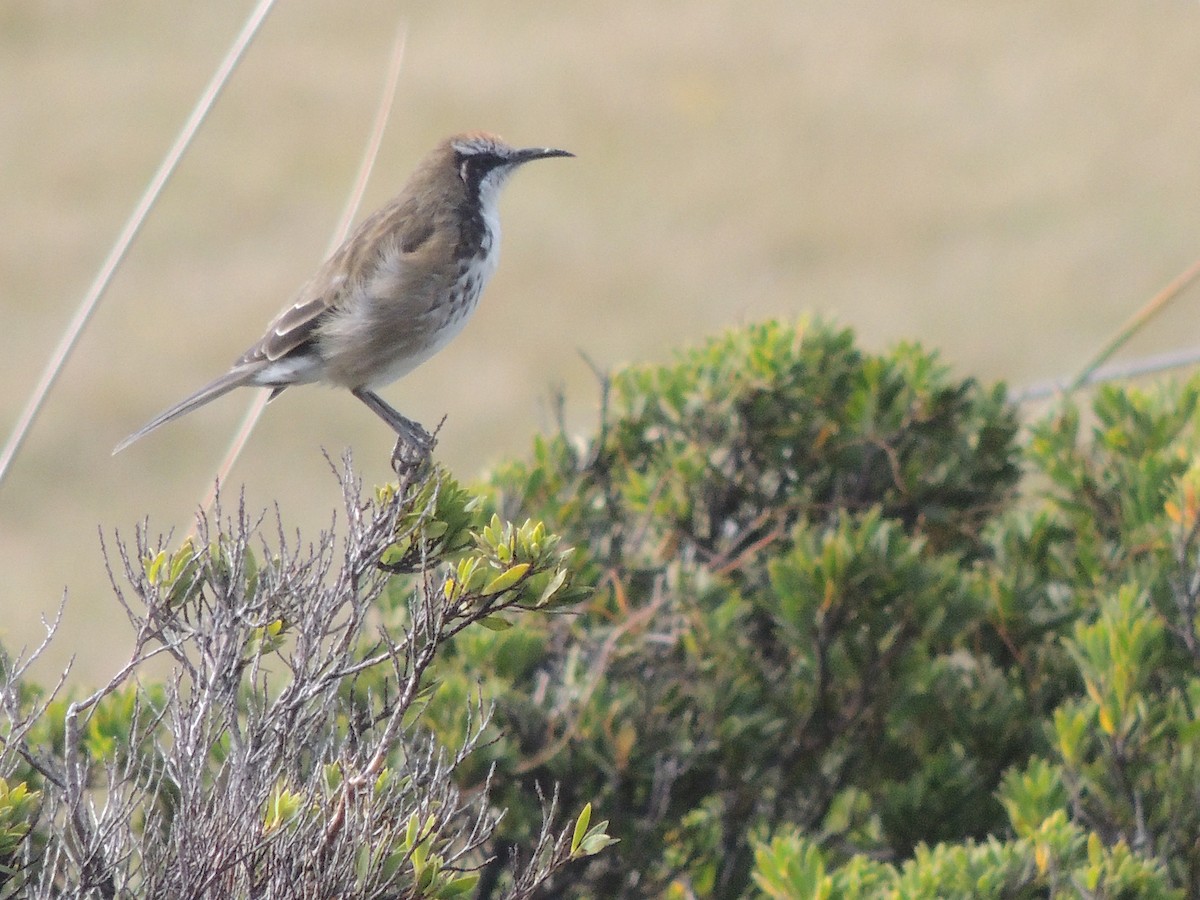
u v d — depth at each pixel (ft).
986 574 34.24
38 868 22.40
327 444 75.20
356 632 20.62
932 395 34.42
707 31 132.87
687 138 112.57
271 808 19.47
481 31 134.82
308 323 34.47
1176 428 34.68
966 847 27.63
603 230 99.60
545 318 88.38
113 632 60.03
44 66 127.34
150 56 129.29
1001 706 32.22
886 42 128.88
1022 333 85.15
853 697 32.12
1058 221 97.40
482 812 20.72
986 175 104.68
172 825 19.84
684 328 86.84
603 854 29.96
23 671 21.43
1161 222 95.81
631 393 35.70
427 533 21.36
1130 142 107.45
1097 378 37.45
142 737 21.11
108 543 67.05
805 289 91.25
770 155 109.70
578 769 29.89
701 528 34.76
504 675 31.19
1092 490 34.12
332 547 20.95
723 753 31.09
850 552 31.19
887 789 31.53
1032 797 27.66
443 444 75.05
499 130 114.32
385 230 34.88
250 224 100.48
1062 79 119.55
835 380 34.60
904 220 98.27
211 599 23.85
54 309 89.45
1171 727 28.66
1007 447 35.17
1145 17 130.41
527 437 75.46
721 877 31.40
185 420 77.92
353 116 117.08
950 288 90.27
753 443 34.63
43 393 26.94
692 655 31.99
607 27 134.62
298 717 20.39
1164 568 31.45
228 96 121.08
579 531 34.12
